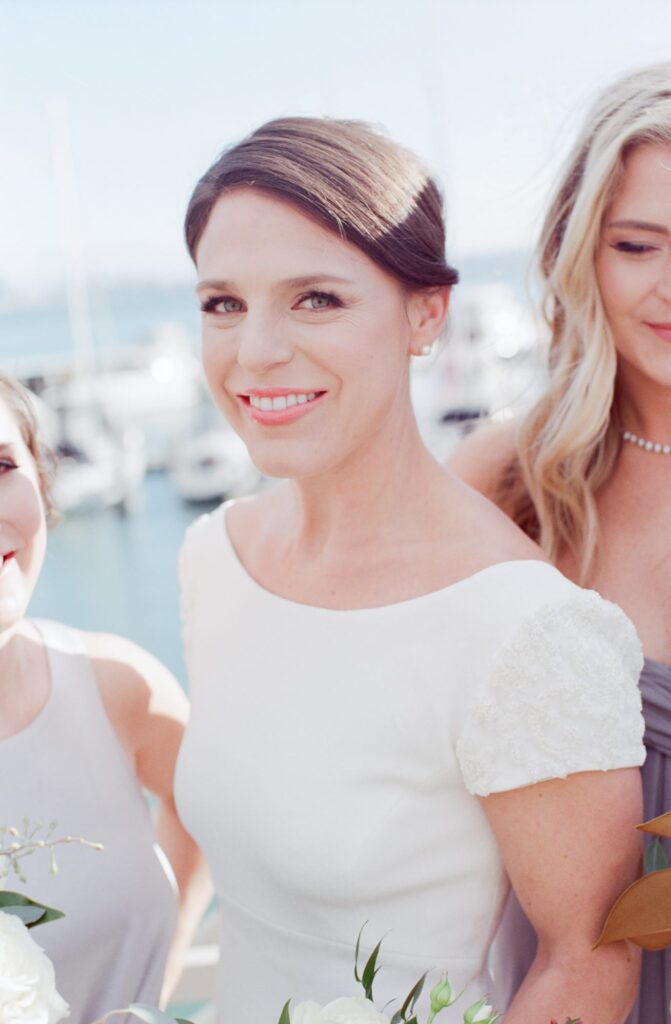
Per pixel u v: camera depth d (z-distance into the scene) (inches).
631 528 74.8
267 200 56.1
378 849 58.1
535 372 80.2
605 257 69.4
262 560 68.6
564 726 54.3
